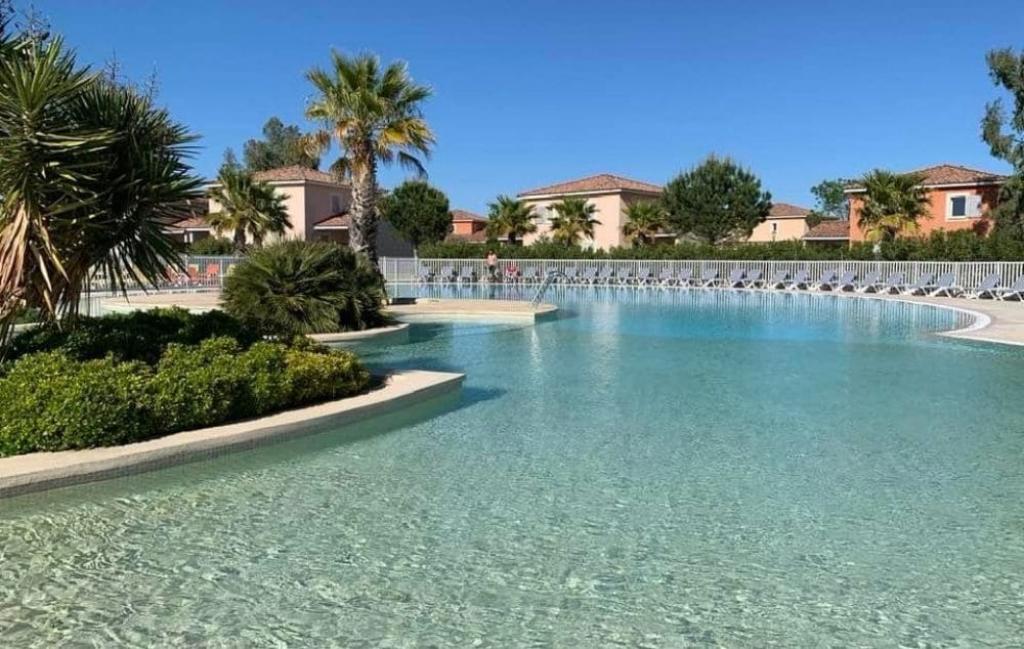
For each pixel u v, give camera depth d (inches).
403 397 343.6
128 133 277.9
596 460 268.8
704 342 617.3
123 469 234.4
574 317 855.1
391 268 1542.8
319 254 622.2
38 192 254.2
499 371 468.4
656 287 1403.8
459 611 157.9
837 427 320.5
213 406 274.5
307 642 145.3
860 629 152.2
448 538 196.2
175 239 297.9
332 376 325.1
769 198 1958.7
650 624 153.4
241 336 339.0
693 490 235.6
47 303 267.7
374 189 835.4
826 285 1258.0
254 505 219.6
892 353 550.6
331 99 810.8
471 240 2325.3
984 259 1135.6
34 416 234.4
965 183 1488.7
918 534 200.5
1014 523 208.7
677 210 1958.7
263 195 1572.3
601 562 182.4
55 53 255.6
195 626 150.7
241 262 617.3
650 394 393.7
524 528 203.5
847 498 228.7
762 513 215.6
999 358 522.9
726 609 159.9
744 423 327.3
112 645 143.2
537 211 2117.4
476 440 296.4
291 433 284.7
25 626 149.7
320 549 188.7
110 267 291.3
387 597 163.8
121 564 178.7
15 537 193.8
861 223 1513.3
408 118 829.8
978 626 153.7
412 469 256.7
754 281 1342.3
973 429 316.5
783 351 560.1
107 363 267.9
